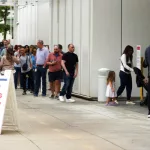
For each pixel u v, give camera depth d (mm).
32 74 21969
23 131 11258
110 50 18688
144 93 19109
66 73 17969
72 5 21234
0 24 49188
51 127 11922
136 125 12273
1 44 25484
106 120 13195
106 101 17609
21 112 14961
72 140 10078
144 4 19109
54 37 24234
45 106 16766
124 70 17031
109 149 9125
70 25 21562
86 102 18109
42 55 20344
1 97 10820
